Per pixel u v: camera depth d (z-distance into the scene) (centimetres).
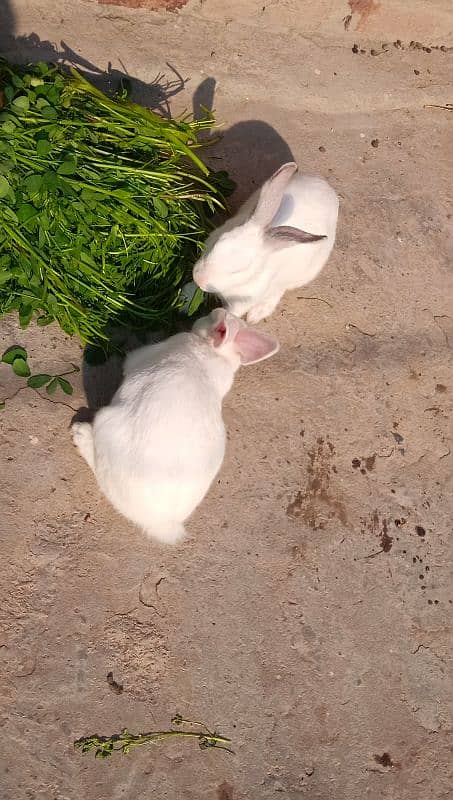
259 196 114
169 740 119
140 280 124
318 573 128
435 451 138
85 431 120
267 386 131
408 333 141
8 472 119
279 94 140
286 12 139
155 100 133
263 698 123
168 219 123
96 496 122
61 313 120
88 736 116
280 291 130
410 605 131
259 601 125
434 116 149
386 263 142
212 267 116
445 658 131
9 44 127
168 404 110
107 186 119
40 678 116
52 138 116
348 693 126
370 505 133
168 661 121
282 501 129
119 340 126
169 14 135
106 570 120
